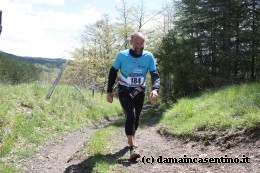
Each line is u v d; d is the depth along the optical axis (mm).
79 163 5094
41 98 12570
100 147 5879
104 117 16969
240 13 22094
